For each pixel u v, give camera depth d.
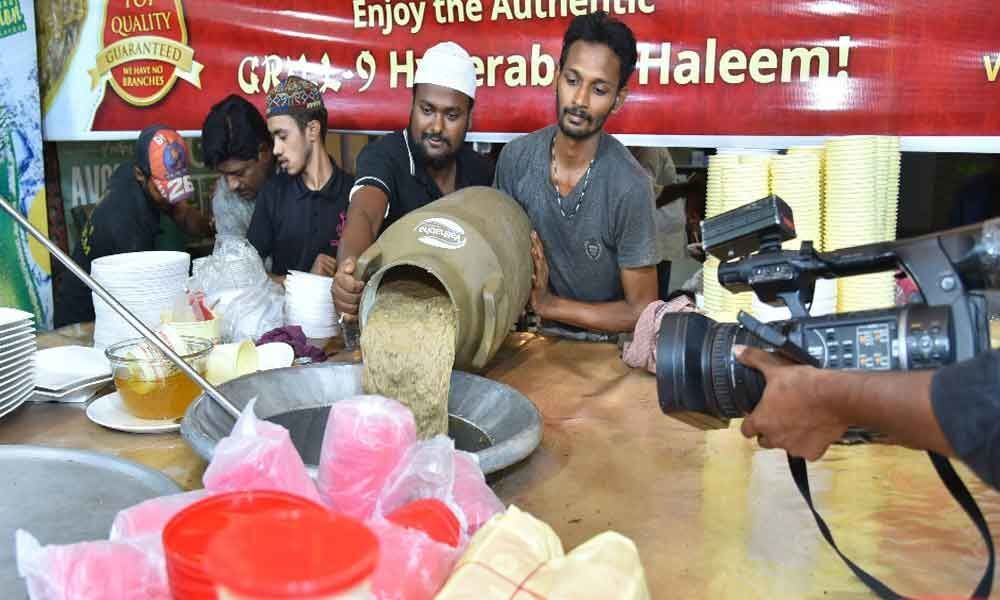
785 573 1.07
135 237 3.23
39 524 1.13
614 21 2.12
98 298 1.91
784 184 1.97
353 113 3.06
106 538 1.10
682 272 3.69
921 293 0.97
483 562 0.78
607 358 2.03
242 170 3.08
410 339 1.51
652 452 1.46
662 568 1.08
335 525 0.57
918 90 2.39
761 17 2.50
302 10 3.03
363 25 2.97
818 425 0.95
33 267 3.44
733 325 1.14
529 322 2.44
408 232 1.66
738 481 1.34
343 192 2.98
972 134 2.36
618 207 2.23
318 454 1.38
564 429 1.57
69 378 1.74
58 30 3.32
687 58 2.59
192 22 3.17
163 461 1.43
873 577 1.03
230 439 0.90
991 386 0.75
